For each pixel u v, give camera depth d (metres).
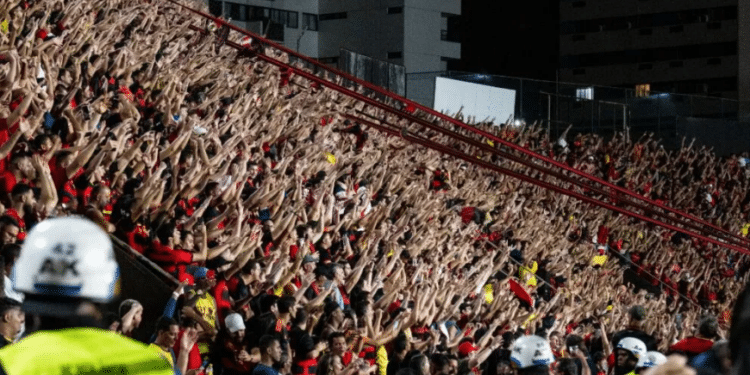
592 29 93.62
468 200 28.52
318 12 74.44
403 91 44.19
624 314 22.92
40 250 3.34
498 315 18.95
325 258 16.53
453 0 78.19
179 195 14.28
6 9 17.12
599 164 42.16
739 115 54.12
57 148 12.06
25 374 3.17
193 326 10.02
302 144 21.67
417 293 16.00
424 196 25.02
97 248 3.39
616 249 34.34
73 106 15.87
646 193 40.25
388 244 18.59
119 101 15.96
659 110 51.62
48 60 15.77
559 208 33.97
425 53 76.44
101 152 12.64
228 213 13.85
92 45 17.77
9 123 12.02
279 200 16.22
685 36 90.12
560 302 21.86
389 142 29.75
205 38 26.98
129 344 3.36
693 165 46.03
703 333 10.00
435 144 18.27
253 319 11.86
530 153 17.58
